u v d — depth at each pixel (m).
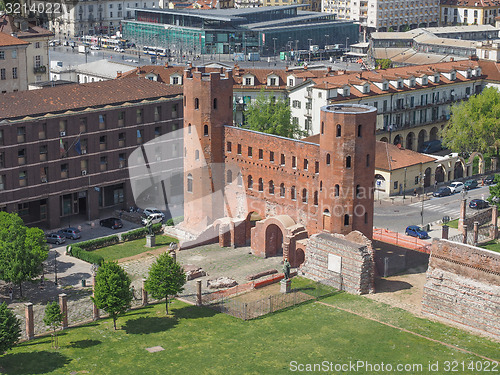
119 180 161.38
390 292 123.19
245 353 102.38
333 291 123.56
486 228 152.00
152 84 170.12
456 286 110.94
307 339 106.56
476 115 193.38
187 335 107.50
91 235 151.25
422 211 161.75
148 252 142.12
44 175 150.88
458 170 192.00
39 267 128.88
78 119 153.12
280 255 140.00
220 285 125.00
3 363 97.81
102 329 109.19
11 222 129.38
